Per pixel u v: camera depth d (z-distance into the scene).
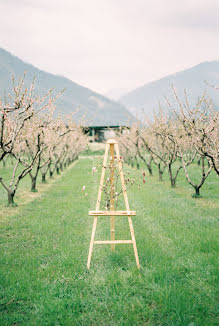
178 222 9.77
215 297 4.89
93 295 5.00
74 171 30.67
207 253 6.78
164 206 12.31
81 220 10.29
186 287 5.16
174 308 4.43
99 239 8.08
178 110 13.72
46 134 16.50
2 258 6.58
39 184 20.61
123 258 6.46
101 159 7.64
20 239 8.14
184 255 6.66
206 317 4.31
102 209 11.84
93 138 66.31
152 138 24.38
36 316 4.40
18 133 12.79
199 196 14.59
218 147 13.32
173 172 27.38
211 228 8.91
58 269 5.93
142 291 5.06
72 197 15.07
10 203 13.02
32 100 11.35
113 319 4.33
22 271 5.79
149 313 4.42
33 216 10.95
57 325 4.19
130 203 13.10
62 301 4.71
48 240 8.00
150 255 6.54
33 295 4.93
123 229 9.06
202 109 13.25
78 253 6.84
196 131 12.62
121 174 6.25
